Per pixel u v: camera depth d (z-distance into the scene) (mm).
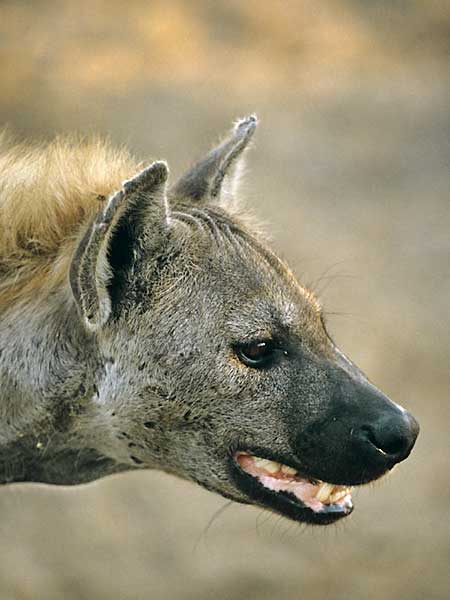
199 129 37750
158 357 12852
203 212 13508
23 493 24375
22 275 13031
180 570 23391
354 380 13227
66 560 23344
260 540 24109
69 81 38750
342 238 34062
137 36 43250
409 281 32469
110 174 13758
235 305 12953
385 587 23297
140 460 13414
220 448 13148
